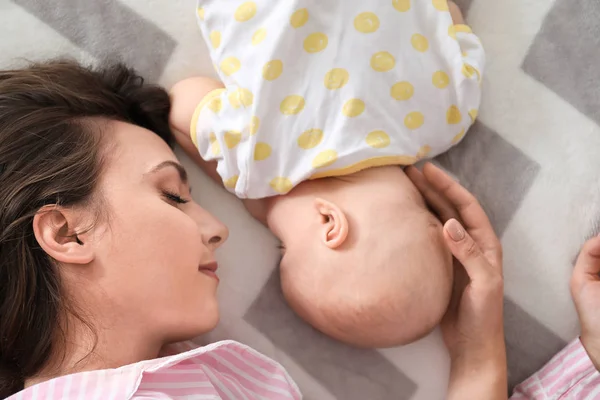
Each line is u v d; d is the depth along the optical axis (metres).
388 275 0.82
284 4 0.84
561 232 0.97
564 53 0.98
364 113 0.84
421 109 0.88
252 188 0.87
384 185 0.88
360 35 0.84
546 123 0.98
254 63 0.86
